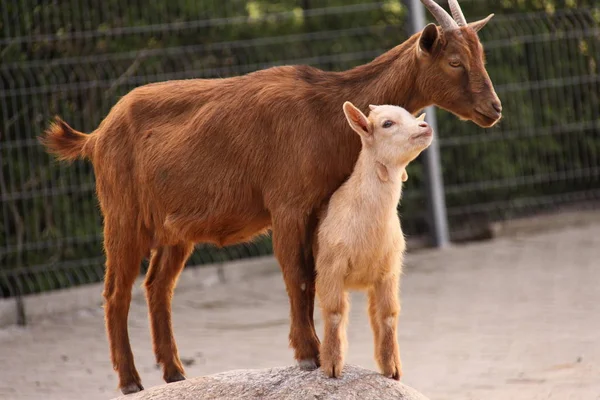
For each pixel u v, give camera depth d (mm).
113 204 11516
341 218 9672
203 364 15305
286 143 10391
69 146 12297
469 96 10195
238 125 10633
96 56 19812
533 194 23891
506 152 23219
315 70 10844
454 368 14438
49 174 19281
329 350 9797
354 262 9672
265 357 15508
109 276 11656
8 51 19188
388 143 9570
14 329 18375
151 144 11117
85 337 17609
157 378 14875
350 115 9688
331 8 22469
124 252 11500
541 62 23031
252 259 21516
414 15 21984
